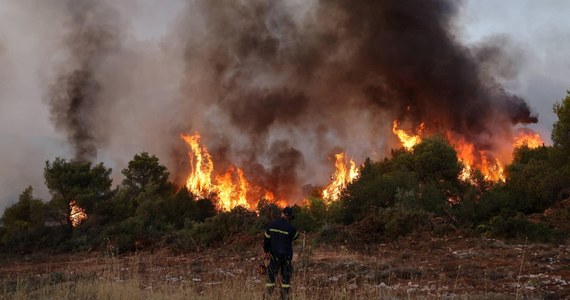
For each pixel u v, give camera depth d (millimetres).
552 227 18906
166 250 20406
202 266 15352
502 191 23484
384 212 19500
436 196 21922
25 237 26062
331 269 13062
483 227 18141
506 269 11992
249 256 16656
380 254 15852
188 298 8547
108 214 28594
